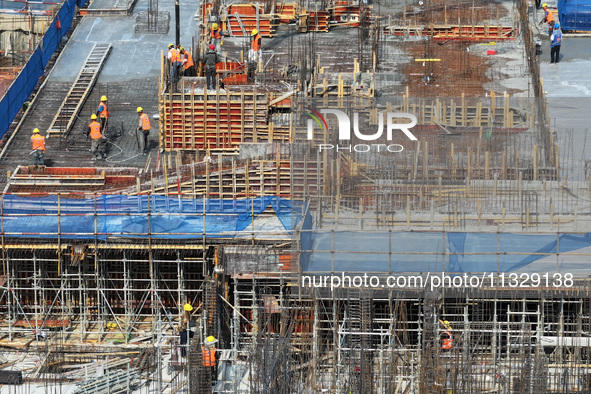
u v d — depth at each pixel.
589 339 159.62
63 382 169.00
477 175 187.50
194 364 162.00
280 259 172.25
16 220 177.75
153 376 171.50
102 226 178.00
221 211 179.88
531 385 158.75
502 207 180.88
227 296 177.75
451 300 175.62
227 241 177.00
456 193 183.00
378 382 164.12
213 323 169.25
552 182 184.12
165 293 188.38
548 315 171.88
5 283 184.00
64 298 186.75
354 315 169.12
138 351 177.00
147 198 179.38
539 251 168.62
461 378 158.75
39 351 175.25
